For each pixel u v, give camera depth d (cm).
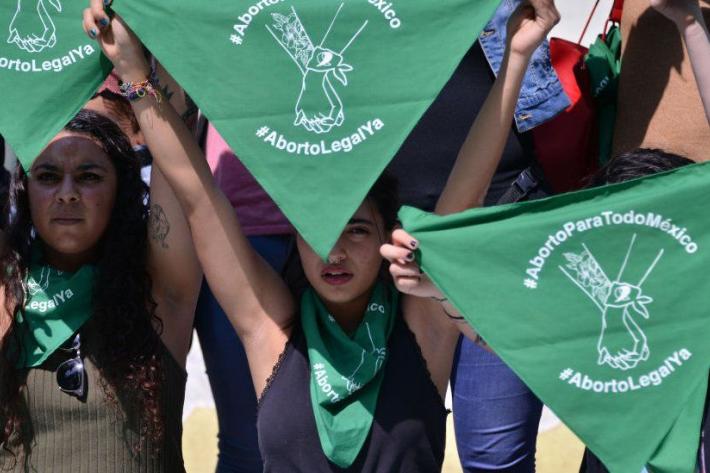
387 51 492
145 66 516
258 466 619
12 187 561
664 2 527
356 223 521
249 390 610
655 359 487
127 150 559
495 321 488
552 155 593
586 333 487
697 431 488
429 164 589
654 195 483
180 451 558
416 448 513
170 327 558
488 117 510
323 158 494
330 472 511
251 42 496
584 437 489
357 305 531
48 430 538
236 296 533
